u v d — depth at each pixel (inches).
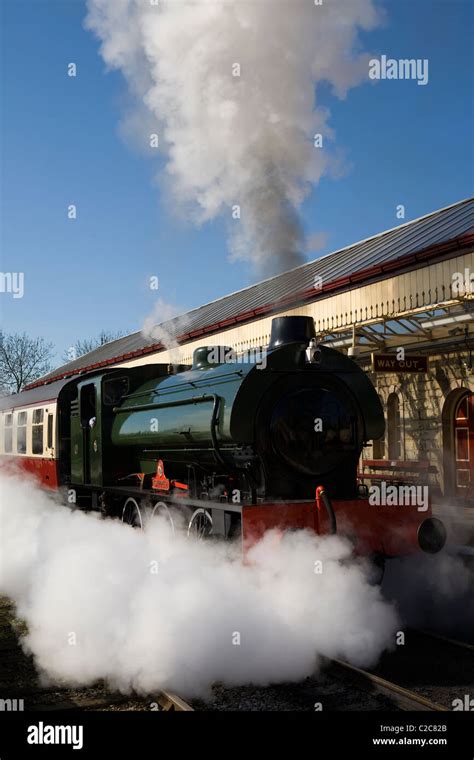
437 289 450.6
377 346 589.9
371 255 628.1
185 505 323.6
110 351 1302.9
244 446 285.6
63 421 493.7
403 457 643.5
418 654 239.9
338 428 293.6
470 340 550.6
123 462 430.9
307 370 296.4
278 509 265.9
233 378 303.6
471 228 526.9
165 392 376.5
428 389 611.8
